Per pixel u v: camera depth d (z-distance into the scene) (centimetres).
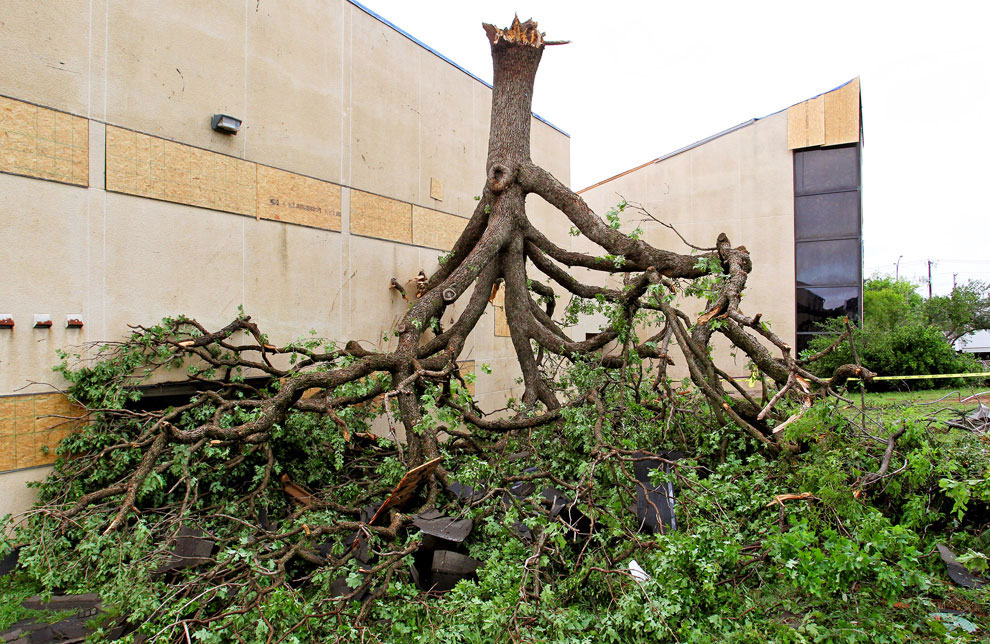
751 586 411
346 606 374
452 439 639
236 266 691
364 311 860
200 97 657
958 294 2922
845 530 416
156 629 339
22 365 518
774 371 628
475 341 1079
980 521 492
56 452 526
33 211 525
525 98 813
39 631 378
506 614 349
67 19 548
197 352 620
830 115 1666
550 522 439
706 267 659
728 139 1773
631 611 345
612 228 748
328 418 633
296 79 765
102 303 571
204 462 549
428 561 454
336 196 818
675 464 499
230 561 393
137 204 600
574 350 754
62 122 545
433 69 1001
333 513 491
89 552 415
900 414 591
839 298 1666
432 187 993
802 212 1706
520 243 817
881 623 350
